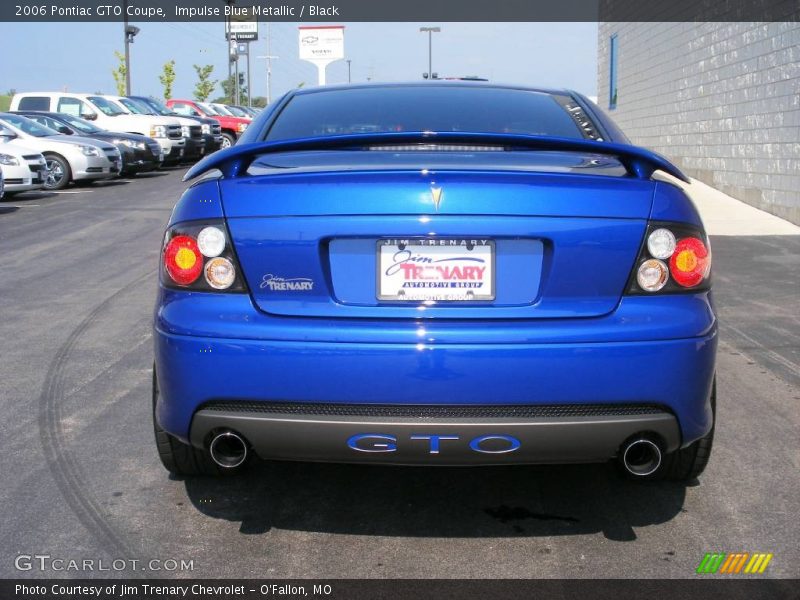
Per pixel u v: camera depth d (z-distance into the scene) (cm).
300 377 263
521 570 282
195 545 298
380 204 264
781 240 1046
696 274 273
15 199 1530
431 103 373
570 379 262
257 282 268
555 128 353
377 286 266
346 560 289
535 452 266
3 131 1611
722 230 1139
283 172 276
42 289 743
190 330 269
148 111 2469
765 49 1313
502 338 260
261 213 267
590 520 318
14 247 973
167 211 1321
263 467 365
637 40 2089
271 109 382
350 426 262
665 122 1870
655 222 268
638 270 268
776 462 370
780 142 1255
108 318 637
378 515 323
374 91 392
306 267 265
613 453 270
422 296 266
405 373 260
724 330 606
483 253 265
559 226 263
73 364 517
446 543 301
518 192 264
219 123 2895
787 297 715
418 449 264
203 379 268
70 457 373
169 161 2495
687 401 270
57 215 1275
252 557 291
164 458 332
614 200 268
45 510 322
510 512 325
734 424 417
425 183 264
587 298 266
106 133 2036
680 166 1769
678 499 335
